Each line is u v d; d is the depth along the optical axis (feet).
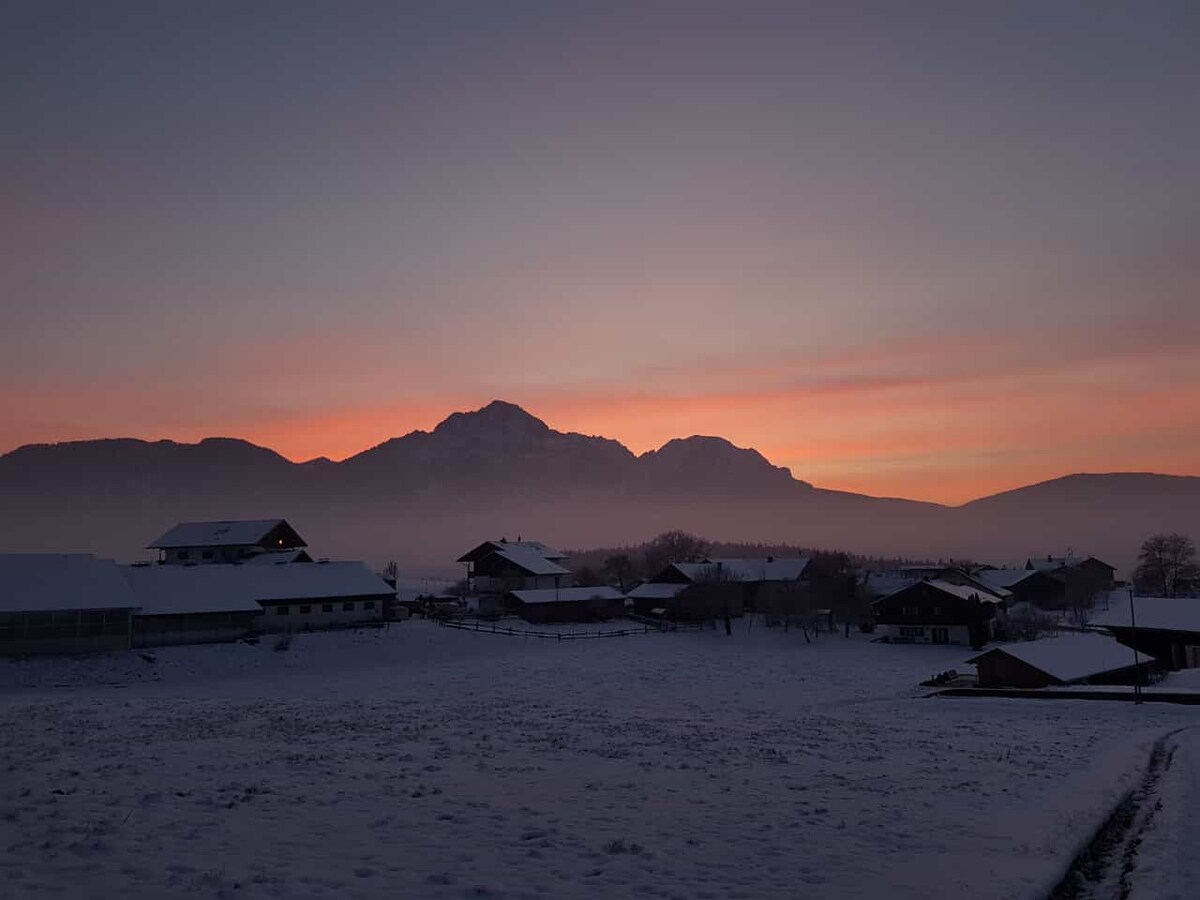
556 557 514.27
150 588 256.73
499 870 42.70
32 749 81.15
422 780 65.92
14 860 40.37
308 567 300.61
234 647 242.78
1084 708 148.36
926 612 314.35
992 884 41.57
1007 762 79.92
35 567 238.07
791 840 49.73
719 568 373.61
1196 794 63.72
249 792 58.44
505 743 90.63
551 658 255.09
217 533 422.41
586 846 47.62
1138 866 45.98
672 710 153.69
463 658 252.83
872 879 42.39
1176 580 487.20
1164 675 205.87
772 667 249.14
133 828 47.50
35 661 211.00
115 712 129.08
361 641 260.01
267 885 38.42
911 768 76.43
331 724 109.19
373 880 40.34
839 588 387.14
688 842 49.03
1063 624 353.72
